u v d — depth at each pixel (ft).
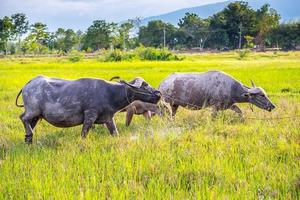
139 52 248.73
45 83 38.68
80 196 23.29
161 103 48.14
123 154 32.01
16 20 489.26
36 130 44.29
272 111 51.90
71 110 38.40
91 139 38.75
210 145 35.14
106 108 39.17
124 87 39.75
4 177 27.81
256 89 49.62
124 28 419.54
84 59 269.23
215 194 23.56
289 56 257.14
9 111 57.98
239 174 27.35
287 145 33.96
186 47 464.24
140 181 26.76
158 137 37.47
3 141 38.60
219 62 181.98
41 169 28.94
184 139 37.24
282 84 88.48
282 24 408.05
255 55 276.62
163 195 23.81
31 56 353.31
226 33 441.27
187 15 481.87
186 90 50.72
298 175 26.68
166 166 29.27
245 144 35.06
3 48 416.67
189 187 26.22
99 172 28.32
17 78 111.45
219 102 49.65
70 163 30.27
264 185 25.40
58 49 455.63
